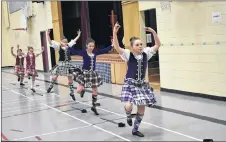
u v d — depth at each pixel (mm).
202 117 5258
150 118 5379
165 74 7777
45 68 15469
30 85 10523
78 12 14508
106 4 13555
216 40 6395
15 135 4754
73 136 4574
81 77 5887
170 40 7484
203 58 6727
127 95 4223
